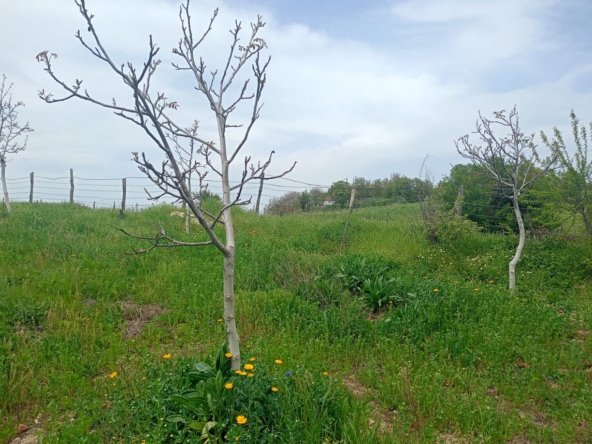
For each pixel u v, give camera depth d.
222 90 4.52
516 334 6.25
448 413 4.33
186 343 5.89
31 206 16.16
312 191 23.48
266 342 5.64
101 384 4.73
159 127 3.32
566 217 10.92
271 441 3.57
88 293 7.43
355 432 3.71
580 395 4.83
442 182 14.99
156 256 9.57
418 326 6.39
